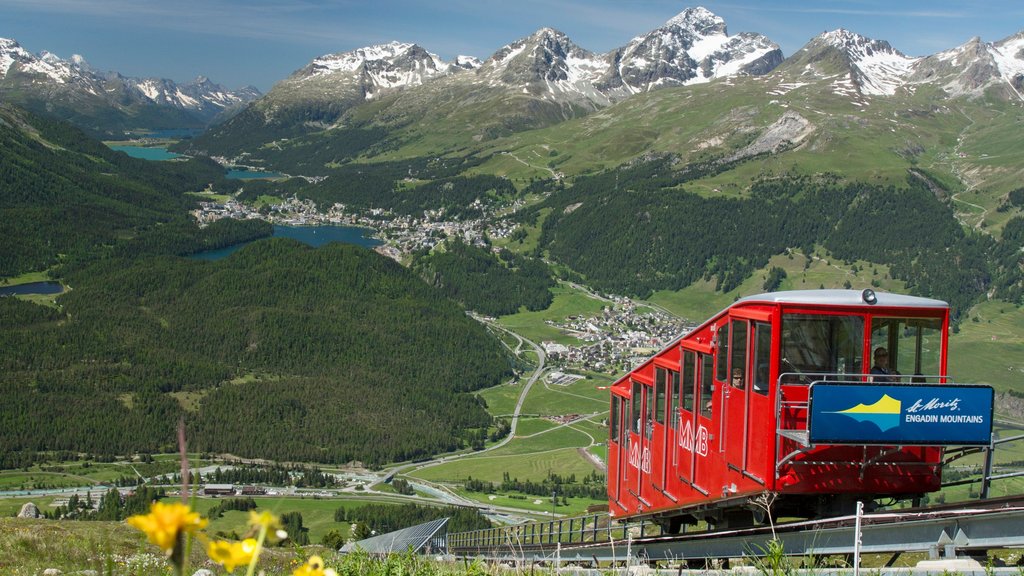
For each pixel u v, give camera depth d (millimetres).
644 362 28422
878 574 12594
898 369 19188
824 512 19562
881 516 15008
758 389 19641
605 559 28344
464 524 127562
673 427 25281
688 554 22984
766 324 19391
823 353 19156
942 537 14812
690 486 23703
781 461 18719
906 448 18953
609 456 32500
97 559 6211
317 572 3955
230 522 125812
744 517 22266
